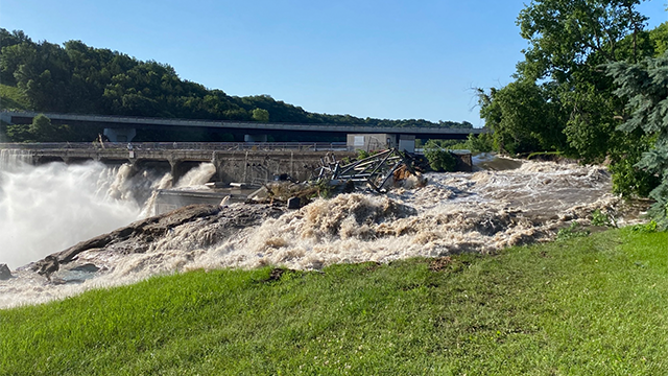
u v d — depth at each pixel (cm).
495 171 3131
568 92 3120
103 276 1688
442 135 7306
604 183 2566
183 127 8562
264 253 1734
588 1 2953
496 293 991
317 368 702
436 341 781
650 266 1084
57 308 1021
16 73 10494
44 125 8219
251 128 8262
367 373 687
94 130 9144
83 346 812
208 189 3684
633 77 1512
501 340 773
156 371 729
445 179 3078
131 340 834
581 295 933
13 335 861
